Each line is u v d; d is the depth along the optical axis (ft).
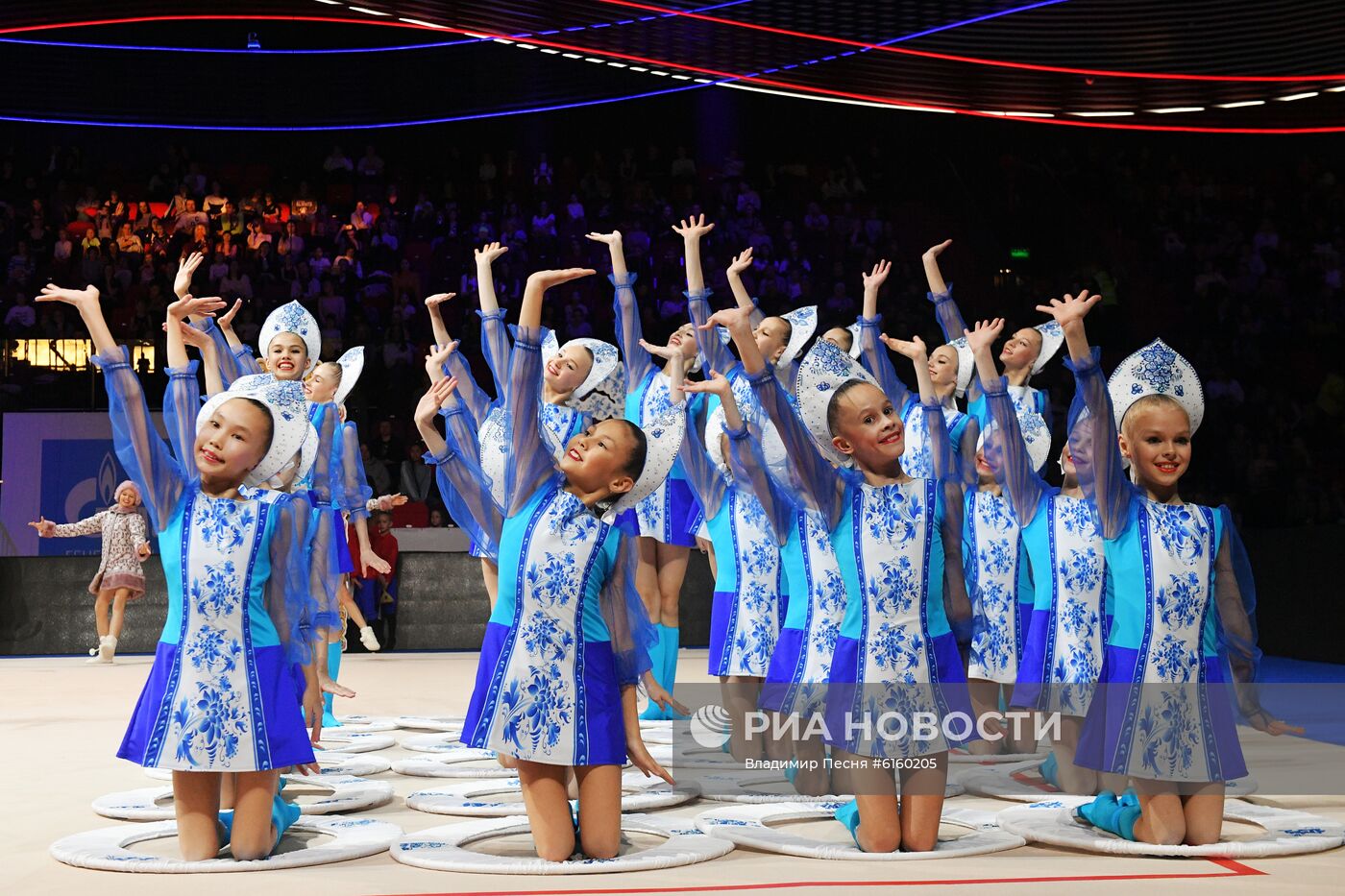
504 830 14.57
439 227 57.21
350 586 38.29
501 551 13.30
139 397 13.12
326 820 15.14
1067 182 59.31
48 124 58.95
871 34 46.60
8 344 44.52
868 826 13.46
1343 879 12.30
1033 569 17.49
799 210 59.57
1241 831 14.78
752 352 13.46
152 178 57.98
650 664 13.38
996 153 60.59
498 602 13.30
